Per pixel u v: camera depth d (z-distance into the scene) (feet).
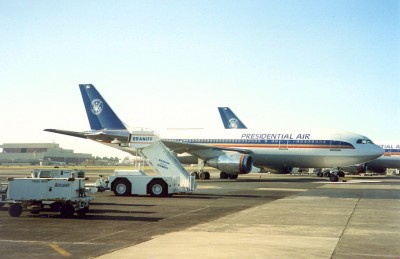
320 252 34.50
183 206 69.56
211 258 32.09
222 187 118.62
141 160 95.04
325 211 62.39
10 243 37.81
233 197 86.94
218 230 45.21
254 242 38.45
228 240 39.37
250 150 157.99
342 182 148.36
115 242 38.29
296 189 110.52
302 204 72.49
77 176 75.10
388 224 49.80
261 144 156.66
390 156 194.70
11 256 32.68
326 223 50.47
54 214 58.75
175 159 92.68
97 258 31.89
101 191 94.12
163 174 92.68
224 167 145.79
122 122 159.22
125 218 55.06
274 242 38.55
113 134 134.41
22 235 42.06
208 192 99.86
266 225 48.83
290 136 153.89
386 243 38.50
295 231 44.73
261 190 106.52
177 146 151.23
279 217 55.77
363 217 55.83
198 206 69.67
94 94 163.73
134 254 33.30
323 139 148.97
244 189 110.42
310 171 264.52
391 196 88.53
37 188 55.88
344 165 148.77
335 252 34.58
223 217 55.93
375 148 145.59
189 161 171.32
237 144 160.56
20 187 56.13
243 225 48.83
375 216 56.85
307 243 38.22
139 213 60.29
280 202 76.13
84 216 56.80
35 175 72.33
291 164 155.43
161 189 87.40
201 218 55.06
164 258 31.99
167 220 53.16
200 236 41.47
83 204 57.67
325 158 148.77
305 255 33.40
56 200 55.67
